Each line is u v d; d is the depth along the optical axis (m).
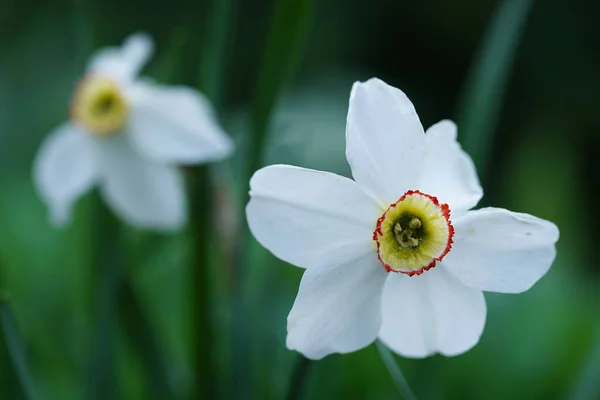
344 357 0.47
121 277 0.39
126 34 1.18
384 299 0.33
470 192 0.33
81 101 0.50
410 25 1.30
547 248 0.32
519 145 1.23
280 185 0.32
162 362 0.40
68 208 0.51
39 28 1.05
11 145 0.89
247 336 0.39
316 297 0.32
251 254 0.43
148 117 0.49
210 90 0.42
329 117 0.82
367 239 0.33
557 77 1.24
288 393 0.34
